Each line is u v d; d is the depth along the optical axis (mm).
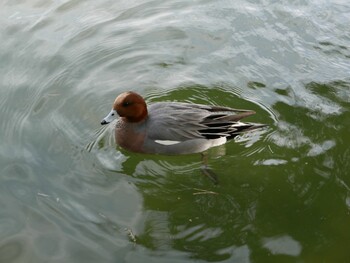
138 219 2566
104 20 3137
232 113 2781
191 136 2711
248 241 2521
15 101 2840
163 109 2734
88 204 2594
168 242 2516
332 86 2887
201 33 3086
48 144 2730
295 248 2508
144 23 3131
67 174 2660
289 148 2727
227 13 3154
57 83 2904
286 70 2943
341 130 2762
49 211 2570
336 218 2568
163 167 2713
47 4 3193
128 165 2709
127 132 2715
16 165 2672
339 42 3023
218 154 2742
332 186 2633
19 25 3094
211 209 2592
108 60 2994
